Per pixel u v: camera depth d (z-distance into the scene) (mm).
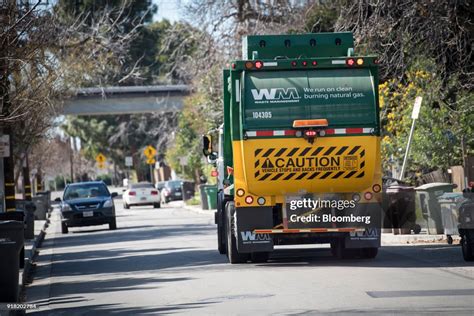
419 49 35719
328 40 27344
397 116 39125
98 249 38688
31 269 31328
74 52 42500
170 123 114125
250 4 51250
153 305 19562
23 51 30859
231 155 27781
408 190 32969
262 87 24922
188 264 28594
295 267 25391
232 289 21328
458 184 36906
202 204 69562
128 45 52719
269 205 25328
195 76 64375
